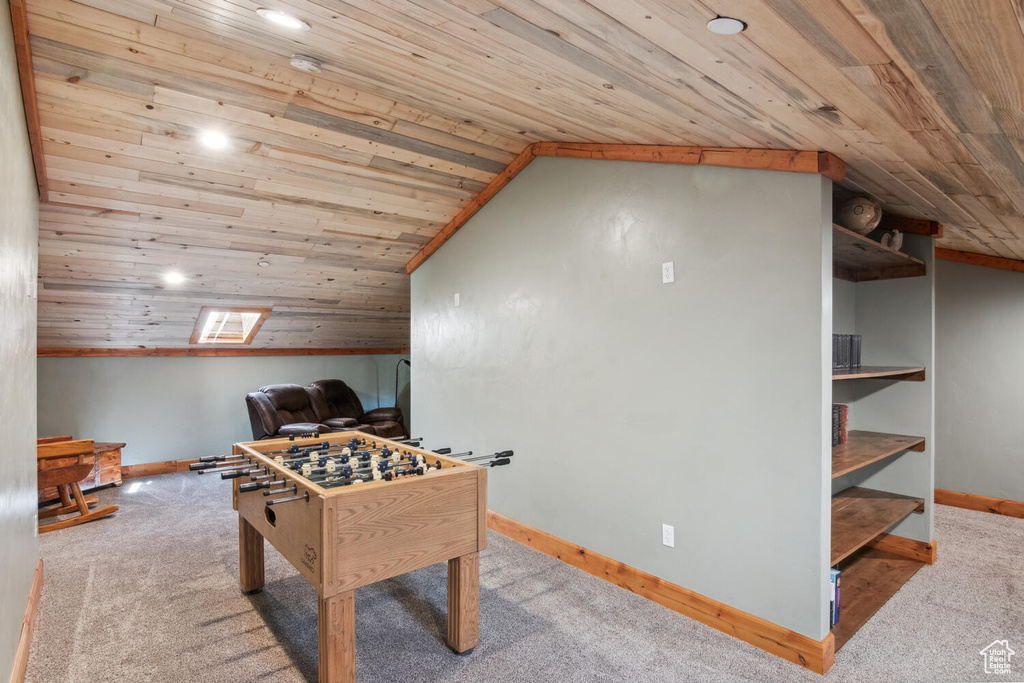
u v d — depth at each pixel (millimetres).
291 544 2127
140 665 2158
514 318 3607
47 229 3393
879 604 2666
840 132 1811
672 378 2643
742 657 2219
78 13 2055
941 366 4344
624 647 2299
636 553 2814
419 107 2912
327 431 5055
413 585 2947
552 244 3314
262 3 1797
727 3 1069
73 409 5066
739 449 2381
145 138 2797
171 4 1962
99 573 3047
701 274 2523
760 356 2311
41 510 4109
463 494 2230
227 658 2213
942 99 1395
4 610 1779
